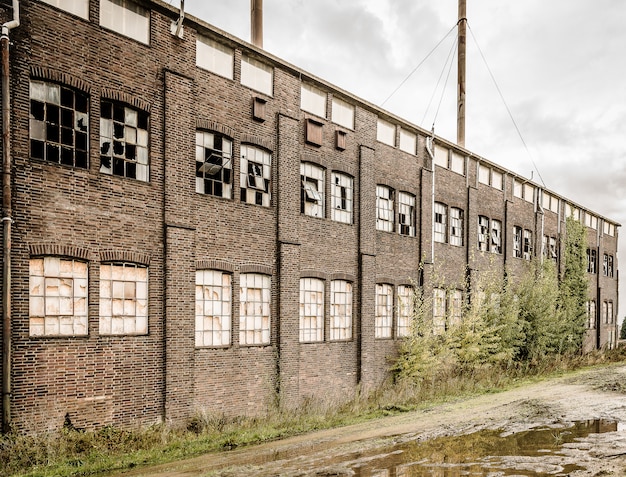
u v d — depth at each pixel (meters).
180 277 12.48
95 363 10.98
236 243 13.97
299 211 15.76
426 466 8.22
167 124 12.44
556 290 27.39
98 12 11.43
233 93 14.10
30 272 10.31
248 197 14.48
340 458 8.96
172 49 12.75
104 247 11.27
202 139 13.48
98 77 11.34
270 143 15.03
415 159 20.73
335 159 17.19
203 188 13.43
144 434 10.80
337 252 17.09
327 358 16.47
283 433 11.81
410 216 20.58
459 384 18.09
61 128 10.84
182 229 12.58
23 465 9.00
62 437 9.99
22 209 10.11
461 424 11.78
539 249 30.23
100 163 11.39
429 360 18.31
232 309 13.77
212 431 11.72
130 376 11.52
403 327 19.83
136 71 12.02
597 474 7.45
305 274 15.88
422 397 16.20
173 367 12.18
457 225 23.45
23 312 10.02
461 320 21.67
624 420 11.69
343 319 17.38
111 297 11.45
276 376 14.70
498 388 18.38
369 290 18.06
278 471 8.22
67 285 10.78
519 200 28.72
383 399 15.71
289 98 15.65
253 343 14.37
